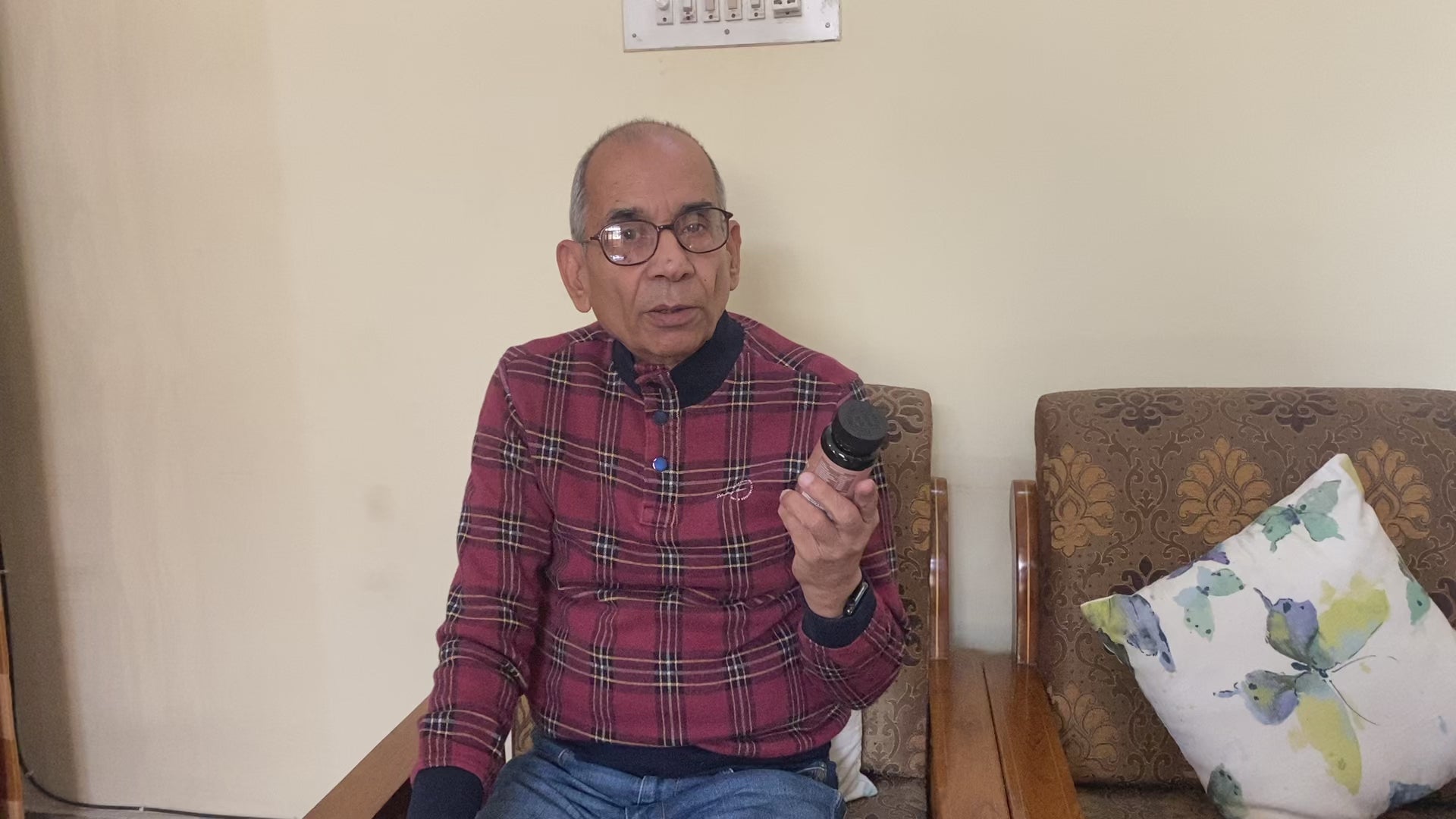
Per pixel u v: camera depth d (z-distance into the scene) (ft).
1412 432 3.70
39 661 5.46
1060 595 3.84
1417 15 3.95
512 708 3.20
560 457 3.34
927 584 3.99
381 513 5.02
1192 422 3.83
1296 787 3.25
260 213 4.83
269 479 5.08
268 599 5.21
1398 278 4.14
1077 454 3.85
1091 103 4.21
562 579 3.36
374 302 4.83
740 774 3.16
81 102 4.87
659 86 4.46
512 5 4.49
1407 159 4.05
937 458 4.58
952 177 4.34
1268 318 4.25
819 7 4.28
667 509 3.23
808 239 4.48
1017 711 3.68
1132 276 4.31
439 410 4.89
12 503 5.31
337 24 4.63
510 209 4.65
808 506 2.72
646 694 3.21
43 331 5.11
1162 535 3.76
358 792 3.09
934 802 3.12
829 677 3.07
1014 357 4.44
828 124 4.38
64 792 5.56
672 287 2.99
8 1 4.83
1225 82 4.11
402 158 4.68
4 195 5.01
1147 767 3.75
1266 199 4.17
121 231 4.96
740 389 3.26
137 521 5.24
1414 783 3.26
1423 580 3.60
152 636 5.34
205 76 4.76
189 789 5.47
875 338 4.52
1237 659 3.36
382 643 5.15
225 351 4.99
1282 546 3.48
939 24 4.24
